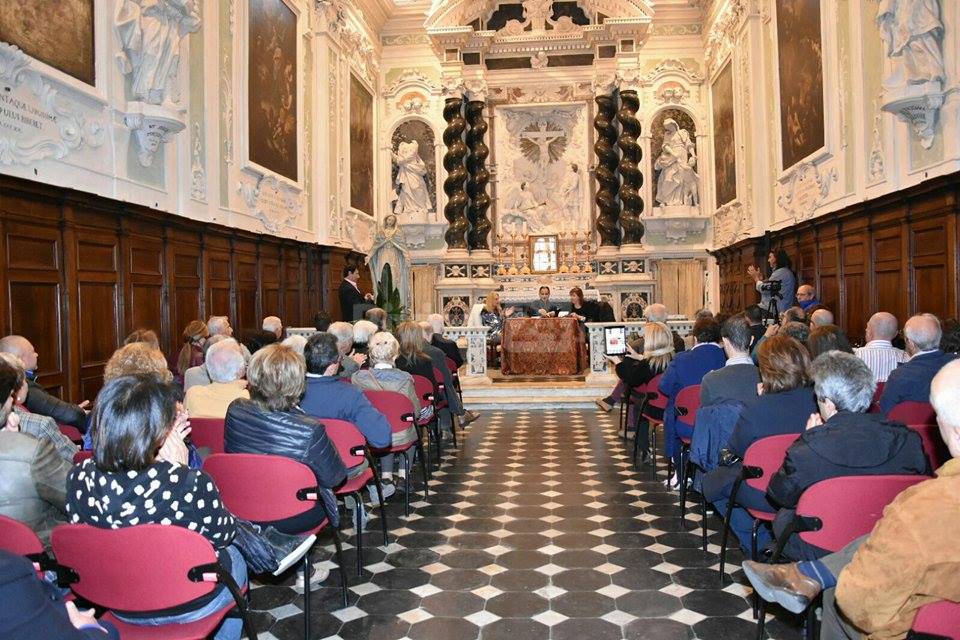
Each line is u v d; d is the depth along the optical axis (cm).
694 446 470
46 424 367
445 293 1744
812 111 1066
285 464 350
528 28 1792
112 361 430
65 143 652
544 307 1494
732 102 1501
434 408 692
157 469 271
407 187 1795
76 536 251
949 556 196
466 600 418
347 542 519
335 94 1430
